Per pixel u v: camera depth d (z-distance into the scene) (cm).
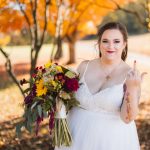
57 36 688
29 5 639
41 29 749
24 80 342
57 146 343
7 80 1428
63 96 324
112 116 331
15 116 826
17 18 634
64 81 324
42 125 734
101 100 327
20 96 1162
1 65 1741
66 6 712
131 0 877
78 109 342
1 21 624
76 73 345
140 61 2203
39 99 322
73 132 341
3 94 1198
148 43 3238
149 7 892
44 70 332
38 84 326
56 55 690
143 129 762
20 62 2056
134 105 313
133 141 345
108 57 332
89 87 338
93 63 349
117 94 326
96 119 333
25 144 641
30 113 323
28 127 325
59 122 332
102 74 339
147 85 1376
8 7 609
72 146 340
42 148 630
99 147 331
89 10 759
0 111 892
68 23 735
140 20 802
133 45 3194
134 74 317
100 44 339
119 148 334
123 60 355
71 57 1878
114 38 330
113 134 332
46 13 618
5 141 648
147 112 932
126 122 322
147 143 679
